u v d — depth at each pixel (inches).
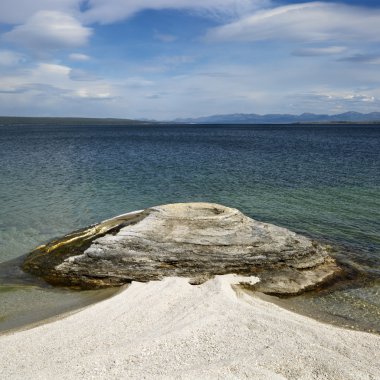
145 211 740.7
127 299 550.3
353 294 589.6
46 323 487.8
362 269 677.9
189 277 611.8
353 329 485.4
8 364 382.3
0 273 666.8
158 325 471.8
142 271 617.6
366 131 7121.1
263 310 519.5
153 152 2878.9
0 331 469.4
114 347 414.3
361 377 364.2
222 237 660.1
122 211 1088.2
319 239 834.8
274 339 432.1
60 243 706.8
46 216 1036.5
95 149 3157.0
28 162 2199.8
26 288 608.4
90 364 375.2
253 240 662.5
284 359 389.4
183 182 1539.1
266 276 619.8
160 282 601.6
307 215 1023.0
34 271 662.5
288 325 470.9
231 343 421.1
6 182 1530.5
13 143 3838.6
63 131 7293.3
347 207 1099.9
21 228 933.2
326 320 510.6
